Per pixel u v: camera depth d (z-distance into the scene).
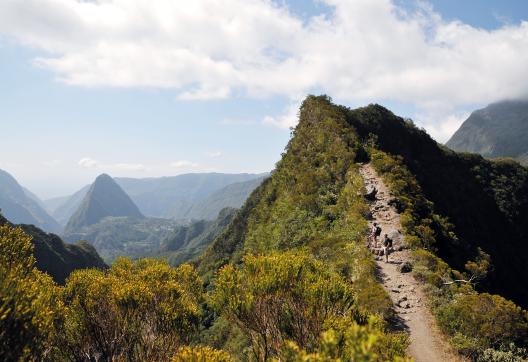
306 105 72.00
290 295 12.27
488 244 59.84
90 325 15.91
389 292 21.33
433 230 33.44
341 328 10.70
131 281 18.83
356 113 73.94
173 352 16.39
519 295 50.50
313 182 46.19
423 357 16.23
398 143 72.69
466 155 90.56
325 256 28.31
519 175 90.81
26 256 13.88
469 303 18.62
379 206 34.94
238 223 87.88
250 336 12.07
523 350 16.59
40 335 9.81
